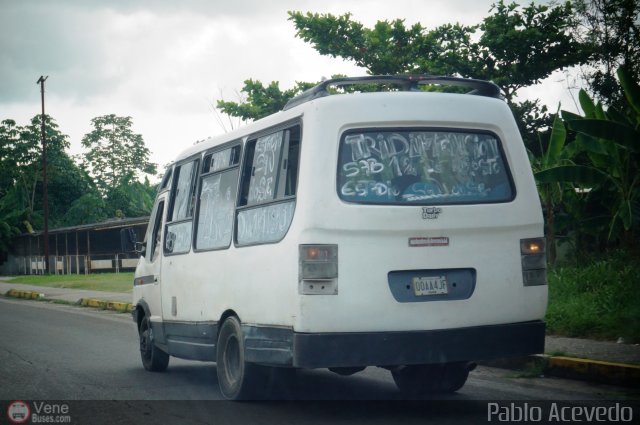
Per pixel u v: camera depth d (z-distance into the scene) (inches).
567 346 344.8
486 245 237.5
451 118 242.7
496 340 234.8
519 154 250.5
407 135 238.2
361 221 225.5
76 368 373.1
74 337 517.7
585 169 525.7
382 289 224.8
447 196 236.8
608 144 527.2
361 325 223.1
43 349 448.8
